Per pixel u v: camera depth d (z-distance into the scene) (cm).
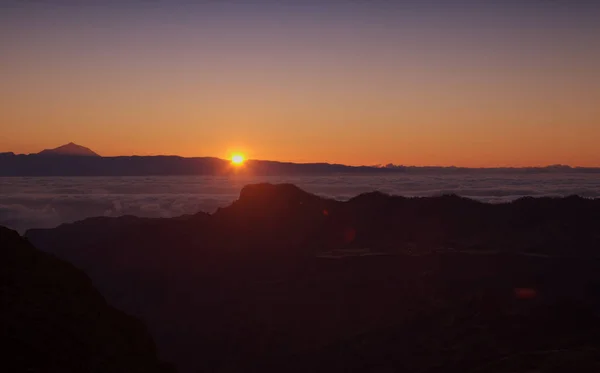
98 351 1484
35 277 1612
